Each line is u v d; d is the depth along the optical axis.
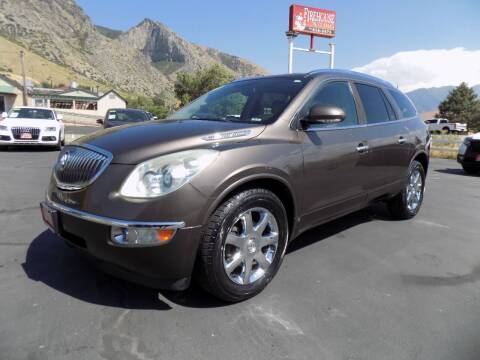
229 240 2.67
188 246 2.46
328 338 2.43
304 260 3.63
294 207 3.13
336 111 3.07
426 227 4.81
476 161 9.63
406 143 4.61
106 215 2.41
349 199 3.78
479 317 2.72
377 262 3.64
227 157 2.62
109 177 2.49
